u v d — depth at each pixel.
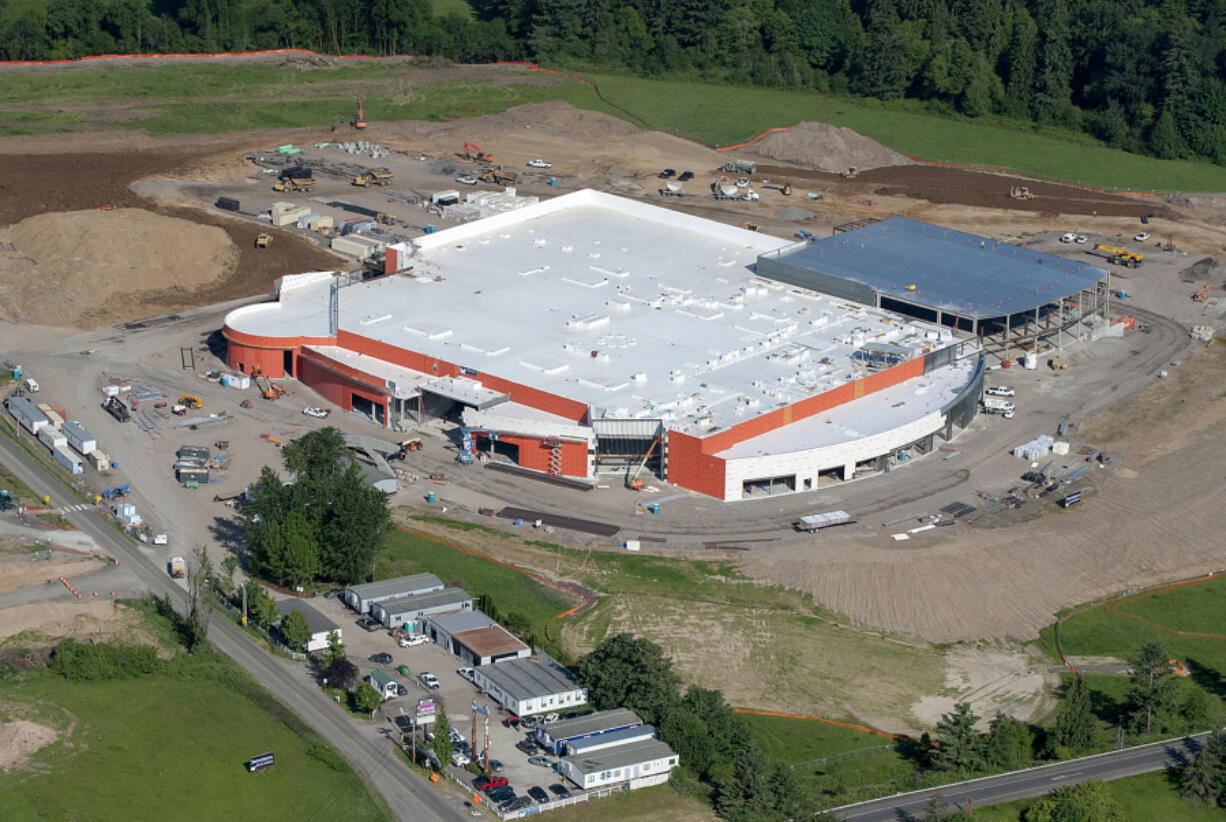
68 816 162.25
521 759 175.50
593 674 186.00
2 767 168.75
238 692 186.25
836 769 180.12
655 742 176.62
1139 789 179.00
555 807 167.75
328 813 165.00
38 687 184.12
